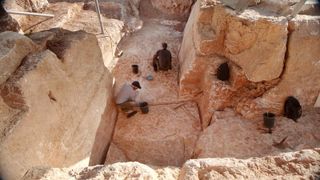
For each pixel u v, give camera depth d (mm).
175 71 8062
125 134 6621
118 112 7082
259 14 6047
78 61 5465
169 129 6668
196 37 6895
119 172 2959
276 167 2805
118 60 8320
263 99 6312
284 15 5918
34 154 4062
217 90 6520
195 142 6445
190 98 7332
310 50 5887
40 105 4301
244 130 6094
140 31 9602
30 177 3000
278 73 6129
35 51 4805
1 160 3559
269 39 5852
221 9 6383
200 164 2859
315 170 2740
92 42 5980
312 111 6383
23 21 7996
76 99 5246
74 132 5117
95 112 5824
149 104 7195
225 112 6512
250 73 6188
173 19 10359
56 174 3033
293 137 5891
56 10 8812
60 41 5391
